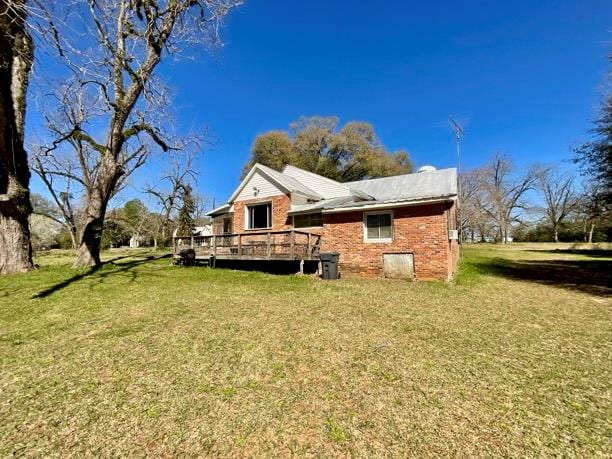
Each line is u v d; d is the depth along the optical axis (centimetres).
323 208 1192
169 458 214
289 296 763
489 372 341
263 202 1570
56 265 1316
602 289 854
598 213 1880
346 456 214
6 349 420
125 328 511
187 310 627
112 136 1227
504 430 240
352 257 1152
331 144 3494
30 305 663
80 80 1055
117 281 965
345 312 604
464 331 484
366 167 3459
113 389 310
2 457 214
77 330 502
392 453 216
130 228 3784
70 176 1881
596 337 453
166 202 3384
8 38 909
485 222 4300
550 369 347
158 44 1180
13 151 1081
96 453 219
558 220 4266
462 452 216
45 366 365
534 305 661
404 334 470
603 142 1427
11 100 1070
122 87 1198
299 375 337
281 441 231
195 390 307
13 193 1086
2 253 1094
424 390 303
